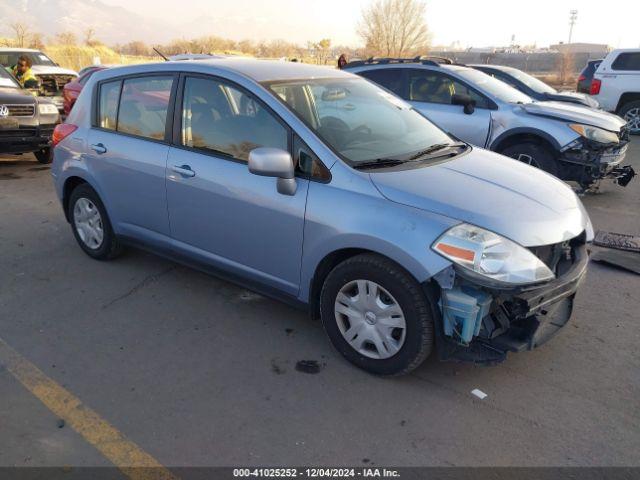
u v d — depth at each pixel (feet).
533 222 10.44
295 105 12.26
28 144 29.45
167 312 13.94
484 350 10.31
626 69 43.80
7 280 15.74
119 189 15.28
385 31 155.94
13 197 24.68
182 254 14.40
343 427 9.78
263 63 14.02
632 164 32.35
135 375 11.27
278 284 12.44
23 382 11.01
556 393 10.74
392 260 10.33
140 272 16.33
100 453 9.12
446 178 11.35
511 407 10.32
